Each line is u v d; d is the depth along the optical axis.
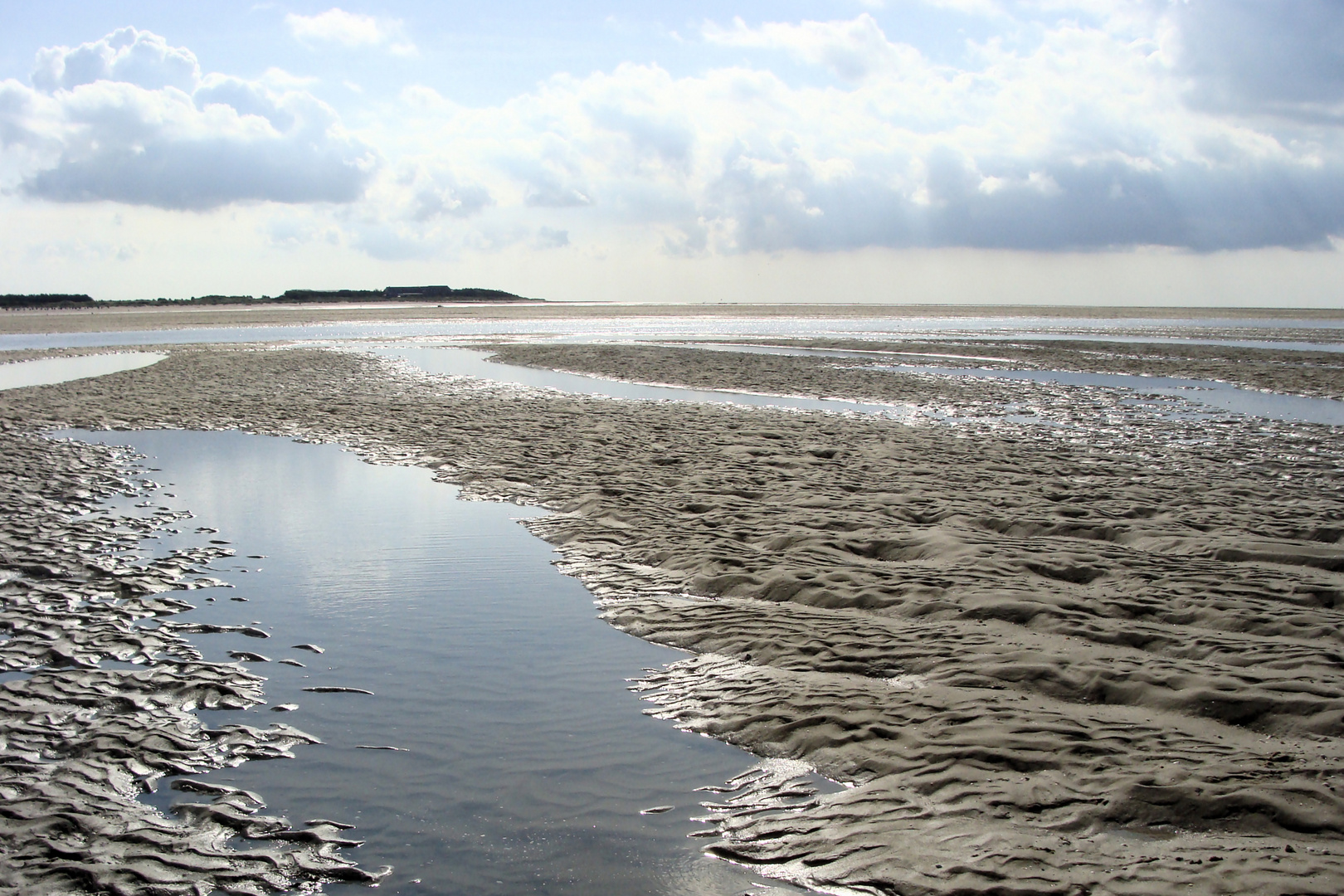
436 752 5.89
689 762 5.76
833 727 5.96
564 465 15.34
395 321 89.44
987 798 4.99
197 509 12.60
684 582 9.23
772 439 17.48
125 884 4.48
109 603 8.65
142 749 5.84
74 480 14.29
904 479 13.48
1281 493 12.36
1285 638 6.98
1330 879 4.13
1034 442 17.27
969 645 7.05
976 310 166.62
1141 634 7.11
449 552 10.55
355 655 7.50
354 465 15.90
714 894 4.46
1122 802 4.84
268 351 43.94
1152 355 40.78
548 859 4.74
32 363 37.66
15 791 5.33
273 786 5.44
